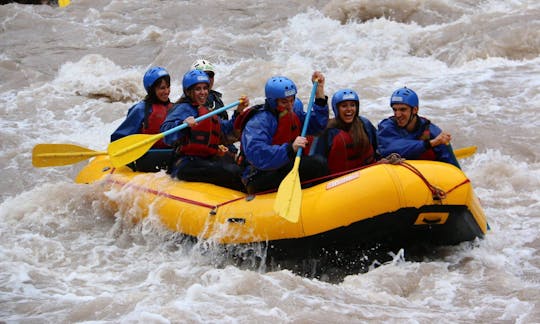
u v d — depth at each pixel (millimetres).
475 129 15344
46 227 11586
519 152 14344
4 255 10328
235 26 25516
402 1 24594
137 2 29266
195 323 7805
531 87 17578
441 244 10023
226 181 11062
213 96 13031
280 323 7805
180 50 23297
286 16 25828
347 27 23875
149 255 10570
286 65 21312
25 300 8703
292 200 9242
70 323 8031
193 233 10297
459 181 9422
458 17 23812
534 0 24609
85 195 12391
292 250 9602
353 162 10227
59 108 18953
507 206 12062
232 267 9430
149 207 11047
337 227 9305
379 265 9805
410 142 10211
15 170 15125
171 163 11594
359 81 19438
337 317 7961
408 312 8219
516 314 8117
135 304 8422
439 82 18594
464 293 8766
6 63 22625
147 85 12344
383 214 9219
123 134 12312
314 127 10711
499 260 9742
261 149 9781
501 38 20906
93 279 9555
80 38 25453
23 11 28203
